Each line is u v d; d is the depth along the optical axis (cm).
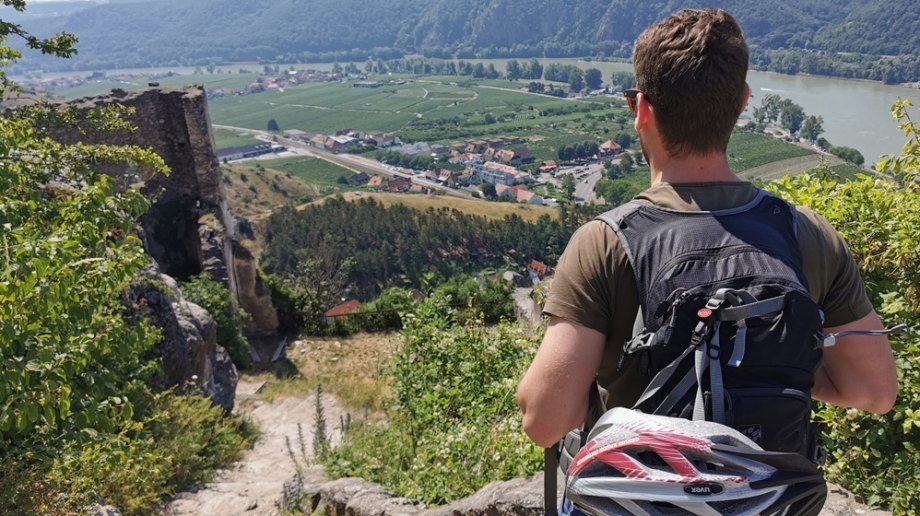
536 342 743
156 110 1872
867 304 147
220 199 2005
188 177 1950
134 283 970
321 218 8081
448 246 7862
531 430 138
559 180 14750
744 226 135
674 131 140
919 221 347
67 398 436
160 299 998
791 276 129
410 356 739
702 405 124
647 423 124
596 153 16512
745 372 125
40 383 429
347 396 1400
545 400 135
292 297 2033
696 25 137
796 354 125
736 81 135
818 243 142
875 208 366
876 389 144
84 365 480
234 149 18575
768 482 116
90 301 460
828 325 147
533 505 375
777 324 124
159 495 693
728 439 119
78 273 444
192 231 1928
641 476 120
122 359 777
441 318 771
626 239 136
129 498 603
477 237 8075
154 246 1898
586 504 129
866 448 345
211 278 1756
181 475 793
